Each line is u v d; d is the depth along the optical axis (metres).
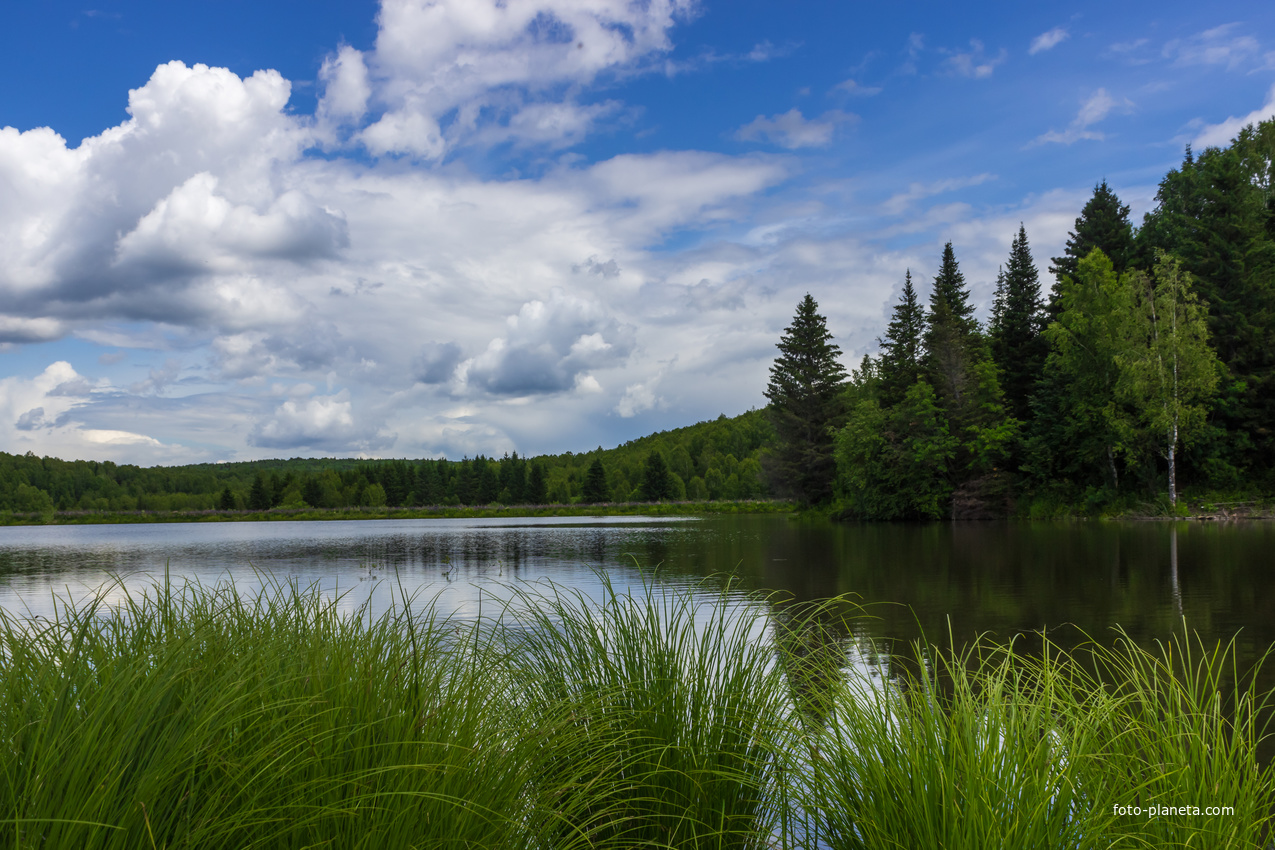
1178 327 38.59
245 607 3.35
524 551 31.67
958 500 47.28
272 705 2.11
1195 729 2.61
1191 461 40.75
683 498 117.44
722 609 3.52
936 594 14.49
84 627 2.36
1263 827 2.54
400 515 107.81
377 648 2.62
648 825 2.98
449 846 2.14
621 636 3.52
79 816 1.67
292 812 1.98
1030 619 11.45
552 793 2.56
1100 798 2.41
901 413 48.97
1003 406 49.31
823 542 31.62
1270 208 47.75
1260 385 40.62
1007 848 2.18
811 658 3.61
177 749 1.89
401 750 2.23
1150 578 16.03
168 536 56.25
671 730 3.12
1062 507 43.66
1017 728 2.48
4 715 1.88
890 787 2.52
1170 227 50.78
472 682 2.73
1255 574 16.22
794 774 2.91
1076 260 53.78
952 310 59.59
